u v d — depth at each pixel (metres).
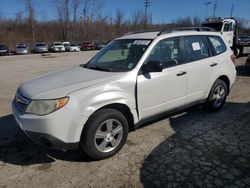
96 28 71.31
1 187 3.05
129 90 3.71
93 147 3.42
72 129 3.21
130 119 3.93
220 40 5.42
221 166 3.39
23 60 22.94
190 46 4.68
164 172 3.28
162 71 4.10
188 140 4.14
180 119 5.03
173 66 4.29
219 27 15.59
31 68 15.27
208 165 3.42
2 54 32.75
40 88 3.46
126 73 3.74
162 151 3.80
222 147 3.90
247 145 3.96
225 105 5.90
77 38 67.38
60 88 3.34
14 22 64.06
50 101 3.16
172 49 4.36
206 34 5.09
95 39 68.56
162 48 4.21
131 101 3.74
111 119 3.54
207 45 5.05
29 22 62.50
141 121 4.00
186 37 4.64
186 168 3.36
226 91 5.52
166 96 4.21
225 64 5.31
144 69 3.90
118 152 3.78
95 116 3.39
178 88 4.38
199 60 4.76
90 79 3.59
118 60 4.23
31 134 3.27
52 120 3.12
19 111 3.41
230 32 15.99
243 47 16.97
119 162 3.53
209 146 3.94
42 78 3.98
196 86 4.72
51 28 65.88
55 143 3.19
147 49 4.01
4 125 4.89
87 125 3.36
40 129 3.16
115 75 3.70
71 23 66.12
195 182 3.07
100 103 3.39
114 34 72.69
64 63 18.81
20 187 3.05
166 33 4.38
